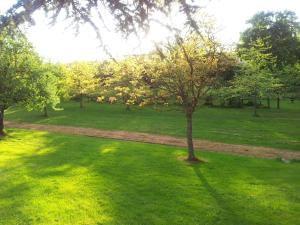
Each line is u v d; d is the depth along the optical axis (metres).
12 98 42.94
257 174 26.05
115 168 27.72
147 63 28.86
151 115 61.94
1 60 42.25
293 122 52.50
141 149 35.16
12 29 7.32
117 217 18.36
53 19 7.65
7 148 36.00
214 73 30.09
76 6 7.79
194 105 30.14
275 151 34.88
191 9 7.25
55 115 64.88
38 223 17.56
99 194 21.64
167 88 29.61
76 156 32.09
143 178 25.02
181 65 28.33
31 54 44.44
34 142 39.47
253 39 80.75
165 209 19.41
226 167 28.16
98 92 72.88
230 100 73.62
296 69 71.56
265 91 59.81
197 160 30.23
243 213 18.88
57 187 22.91
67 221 17.83
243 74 61.50
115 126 51.19
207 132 44.84
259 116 59.81
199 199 20.91
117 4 7.68
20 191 22.12
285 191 22.20
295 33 83.31
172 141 40.56
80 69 74.00
